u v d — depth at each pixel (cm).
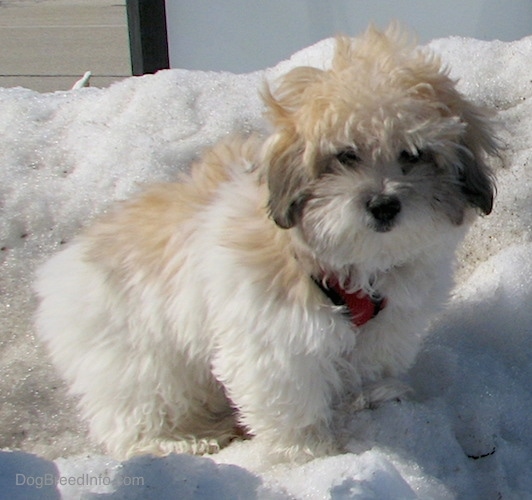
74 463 65
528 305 90
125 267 79
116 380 80
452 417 78
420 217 64
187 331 76
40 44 306
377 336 75
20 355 94
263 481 65
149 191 84
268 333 70
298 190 66
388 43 70
